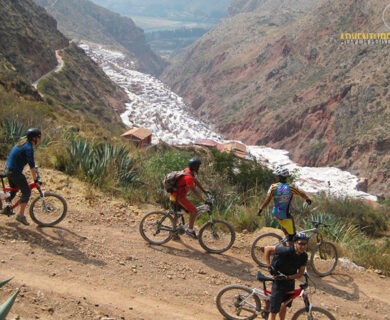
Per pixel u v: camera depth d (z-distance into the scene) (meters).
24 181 6.62
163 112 143.50
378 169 108.81
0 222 6.88
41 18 141.50
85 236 7.18
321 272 7.60
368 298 6.95
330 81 156.12
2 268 5.50
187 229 7.30
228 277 6.70
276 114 165.12
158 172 11.57
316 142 139.38
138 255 6.89
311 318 5.16
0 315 2.55
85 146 10.81
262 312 5.38
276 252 5.01
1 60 52.88
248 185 13.77
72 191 9.19
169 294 5.91
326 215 11.85
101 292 5.54
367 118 126.56
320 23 194.12
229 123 189.12
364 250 9.55
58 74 102.88
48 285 5.36
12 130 11.67
